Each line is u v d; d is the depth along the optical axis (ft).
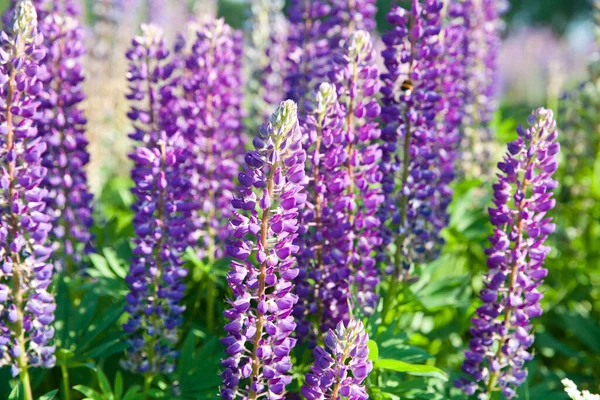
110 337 6.09
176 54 6.89
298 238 5.86
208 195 6.54
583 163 7.84
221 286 6.52
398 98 6.12
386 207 6.14
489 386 5.84
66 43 6.35
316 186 5.78
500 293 5.77
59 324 6.05
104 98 8.36
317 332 5.97
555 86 9.36
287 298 5.39
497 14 7.66
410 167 6.15
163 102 6.24
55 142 6.29
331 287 5.86
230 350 5.39
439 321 6.70
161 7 10.09
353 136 5.78
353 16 6.72
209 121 6.47
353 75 5.80
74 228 6.47
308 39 7.07
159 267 5.89
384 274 6.30
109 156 8.82
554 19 37.88
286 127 5.25
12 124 5.64
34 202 5.64
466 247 7.17
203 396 5.90
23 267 5.64
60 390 6.14
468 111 7.54
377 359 5.69
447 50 6.75
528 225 5.69
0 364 5.69
